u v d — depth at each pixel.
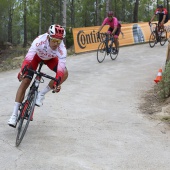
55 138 4.38
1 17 36.41
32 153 3.84
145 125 5.04
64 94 6.95
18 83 8.42
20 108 4.34
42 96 4.20
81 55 13.29
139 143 4.30
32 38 62.22
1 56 26.77
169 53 7.92
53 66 4.41
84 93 7.07
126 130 4.80
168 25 16.23
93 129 4.80
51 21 43.62
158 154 3.97
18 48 34.91
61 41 4.00
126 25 15.22
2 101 6.39
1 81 8.89
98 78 8.68
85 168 3.49
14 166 3.48
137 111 5.78
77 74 9.31
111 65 10.62
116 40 11.19
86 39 13.78
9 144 4.10
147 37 16.09
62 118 5.30
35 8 44.31
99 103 6.30
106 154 3.90
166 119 5.25
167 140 4.45
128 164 3.65
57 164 3.56
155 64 10.46
